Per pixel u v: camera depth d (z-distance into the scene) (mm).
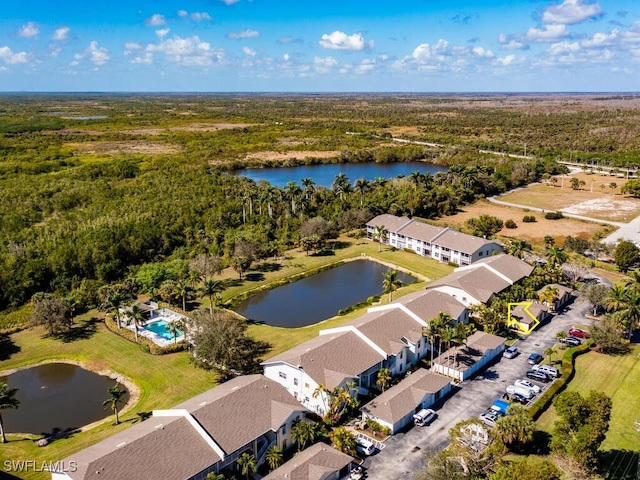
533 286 98938
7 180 183000
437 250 124750
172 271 106688
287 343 83688
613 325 78938
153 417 59062
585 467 49625
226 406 56906
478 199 187250
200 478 50156
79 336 87625
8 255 111562
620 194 191875
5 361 80125
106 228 126625
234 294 105000
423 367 76125
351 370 67188
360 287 110750
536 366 73938
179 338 85500
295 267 120750
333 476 51594
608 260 122688
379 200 162875
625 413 63562
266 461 55031
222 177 192375
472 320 90562
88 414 66938
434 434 59906
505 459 54656
